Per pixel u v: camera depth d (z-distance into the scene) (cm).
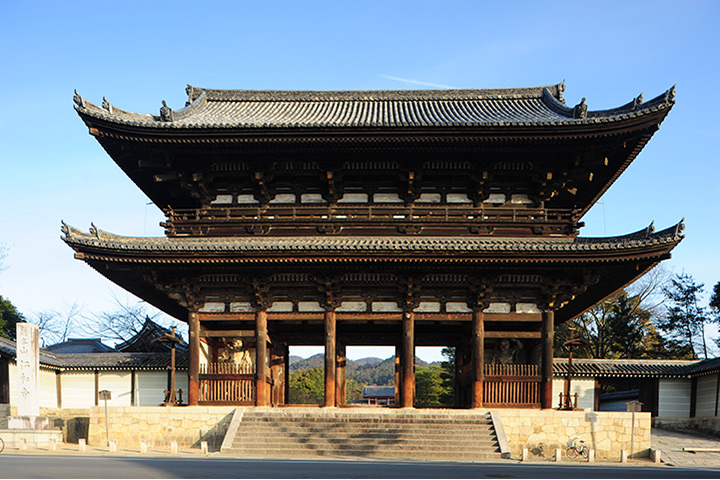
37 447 3028
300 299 3316
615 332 6662
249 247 3048
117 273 3353
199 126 3173
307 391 11031
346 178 3544
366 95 4488
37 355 3262
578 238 3219
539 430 3033
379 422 3017
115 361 4312
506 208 3469
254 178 3462
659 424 4206
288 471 2152
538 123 3119
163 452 2852
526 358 3772
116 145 3362
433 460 2638
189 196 3784
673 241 2928
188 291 3322
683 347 7094
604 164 3362
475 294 3250
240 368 3300
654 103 3103
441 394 8919
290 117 3988
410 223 3431
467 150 3294
